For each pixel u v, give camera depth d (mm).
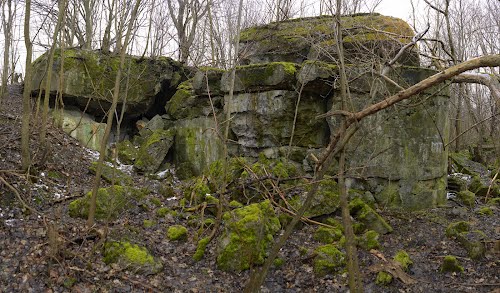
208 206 6566
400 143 6988
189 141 8812
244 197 6723
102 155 5320
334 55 7469
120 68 5305
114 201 5789
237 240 5379
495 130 14359
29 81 5988
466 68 3162
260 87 7602
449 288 4961
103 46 9750
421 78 6898
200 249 5578
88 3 12125
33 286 4352
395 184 7035
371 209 6332
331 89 7258
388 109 6922
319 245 5844
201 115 8719
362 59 6332
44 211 5754
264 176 6855
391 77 6660
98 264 4906
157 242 5680
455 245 5812
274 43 8641
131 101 9344
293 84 7434
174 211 6488
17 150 7004
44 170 6832
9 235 5020
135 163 8516
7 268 4500
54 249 4629
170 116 9500
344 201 3760
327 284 5074
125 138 9961
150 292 4715
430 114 7051
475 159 12945
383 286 4992
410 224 6488
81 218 5781
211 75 8562
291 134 7520
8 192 5695
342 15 7348
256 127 7727
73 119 8852
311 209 6352
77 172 7387
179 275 5129
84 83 8922
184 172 8664
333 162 7164
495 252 5570
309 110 7516
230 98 6059
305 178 6680
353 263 3602
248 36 9055
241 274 5273
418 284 5035
